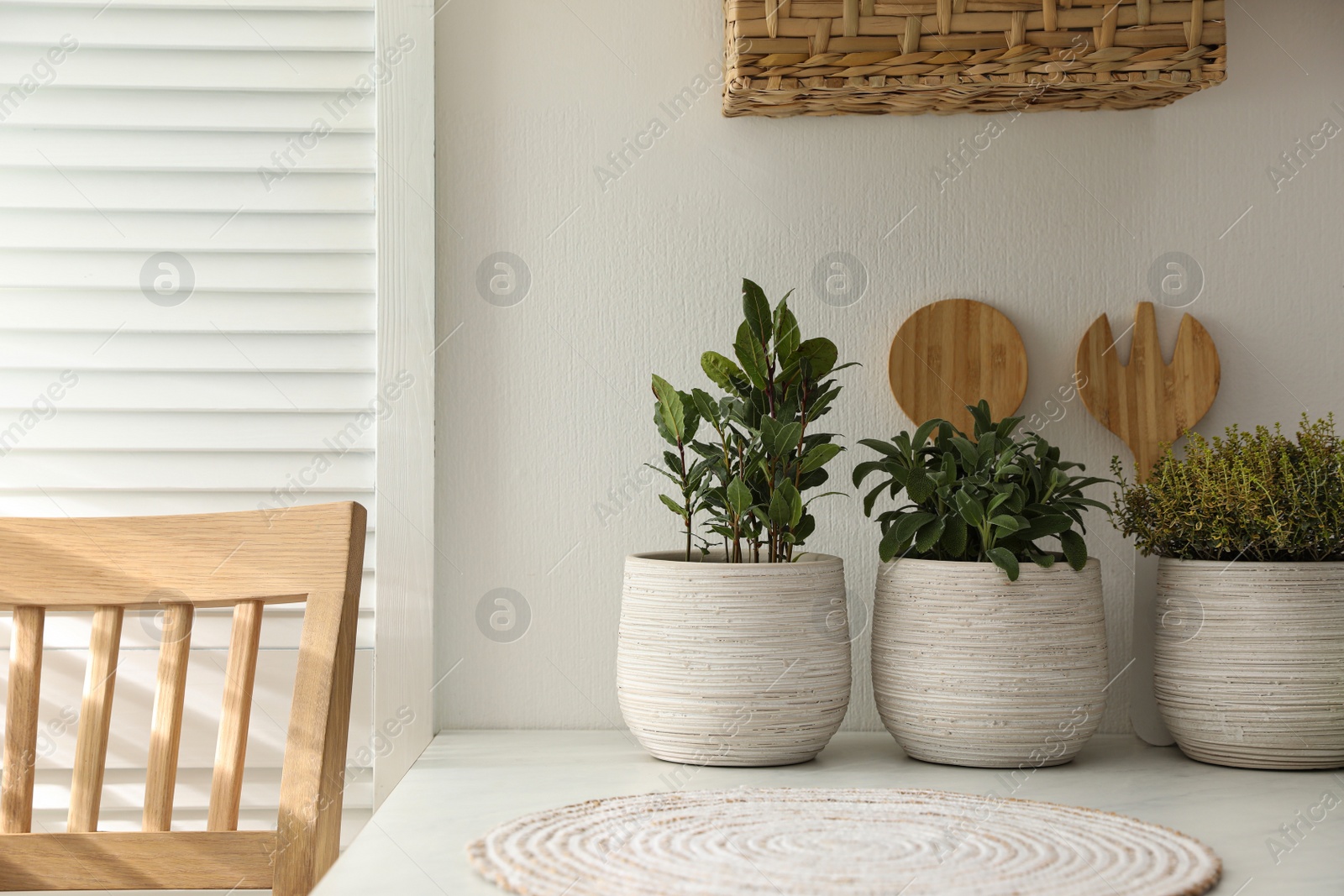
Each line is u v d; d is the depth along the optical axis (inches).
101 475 45.2
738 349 39.5
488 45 46.7
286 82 45.5
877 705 40.3
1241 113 46.4
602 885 24.2
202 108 45.4
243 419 45.7
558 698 46.4
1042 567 37.5
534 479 46.6
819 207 46.7
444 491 46.4
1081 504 39.4
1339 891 25.3
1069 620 37.6
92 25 45.0
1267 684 37.2
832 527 46.4
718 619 37.4
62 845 32.0
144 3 44.9
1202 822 31.5
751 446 40.1
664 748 38.4
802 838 28.0
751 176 46.8
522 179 46.7
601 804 32.0
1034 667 37.0
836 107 44.6
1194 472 39.6
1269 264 46.2
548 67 46.8
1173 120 46.4
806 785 35.7
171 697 33.6
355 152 45.8
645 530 46.7
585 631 46.6
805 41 40.3
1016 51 40.1
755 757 37.9
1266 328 46.3
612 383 46.8
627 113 46.8
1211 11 39.8
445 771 38.8
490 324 46.6
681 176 46.8
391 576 45.1
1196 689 38.4
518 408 46.6
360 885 25.8
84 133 45.2
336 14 45.7
